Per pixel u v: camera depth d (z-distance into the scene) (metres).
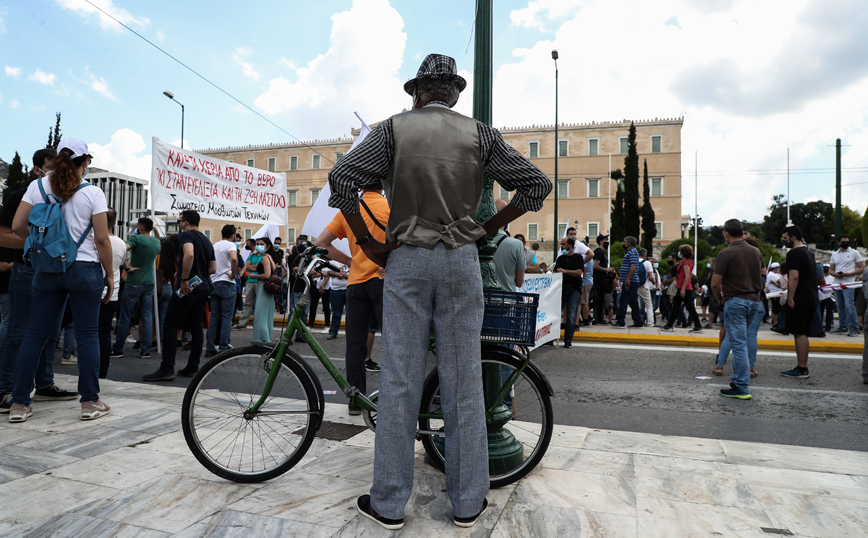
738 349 5.33
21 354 3.66
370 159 2.23
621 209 46.22
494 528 2.24
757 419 4.60
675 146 50.38
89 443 3.21
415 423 2.32
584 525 2.28
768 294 10.16
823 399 5.32
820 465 3.11
